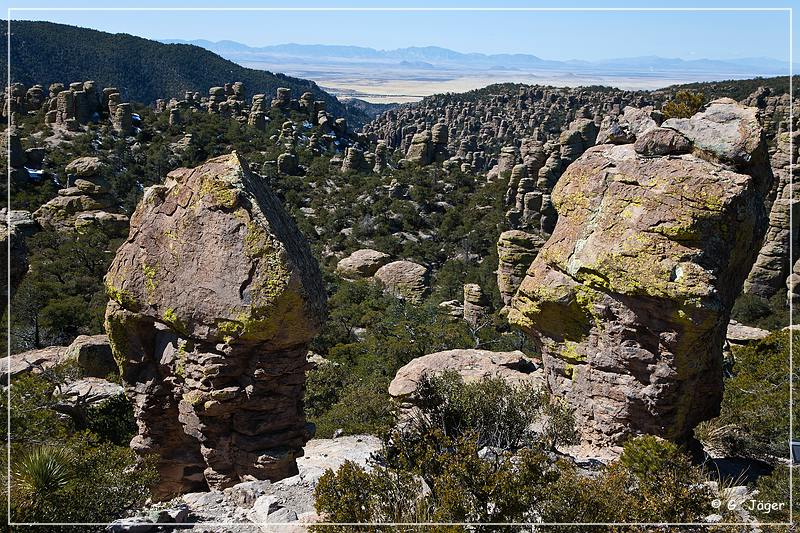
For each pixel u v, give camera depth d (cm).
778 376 1895
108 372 2270
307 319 1248
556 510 969
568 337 1525
